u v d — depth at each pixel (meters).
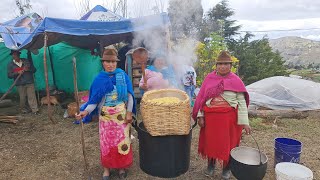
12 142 5.12
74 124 6.12
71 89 9.48
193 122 3.72
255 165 2.90
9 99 8.66
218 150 3.24
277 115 6.32
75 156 4.41
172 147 3.28
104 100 3.29
